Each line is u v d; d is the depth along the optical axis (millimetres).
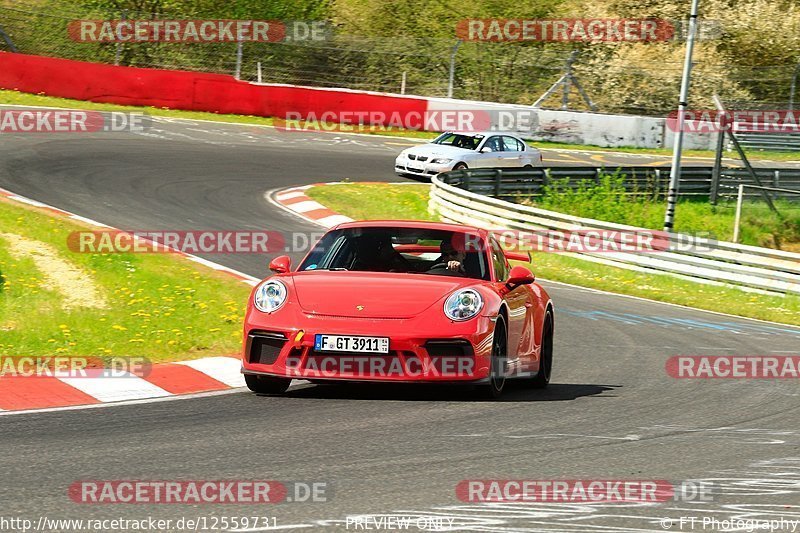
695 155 136500
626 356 41438
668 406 30953
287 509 18500
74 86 111750
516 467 22172
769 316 60062
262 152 100688
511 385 34719
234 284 49125
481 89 145375
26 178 74625
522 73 146875
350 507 18656
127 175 80625
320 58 140250
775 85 159250
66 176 77188
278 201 79188
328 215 75938
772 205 102000
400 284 30750
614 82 154875
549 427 26750
